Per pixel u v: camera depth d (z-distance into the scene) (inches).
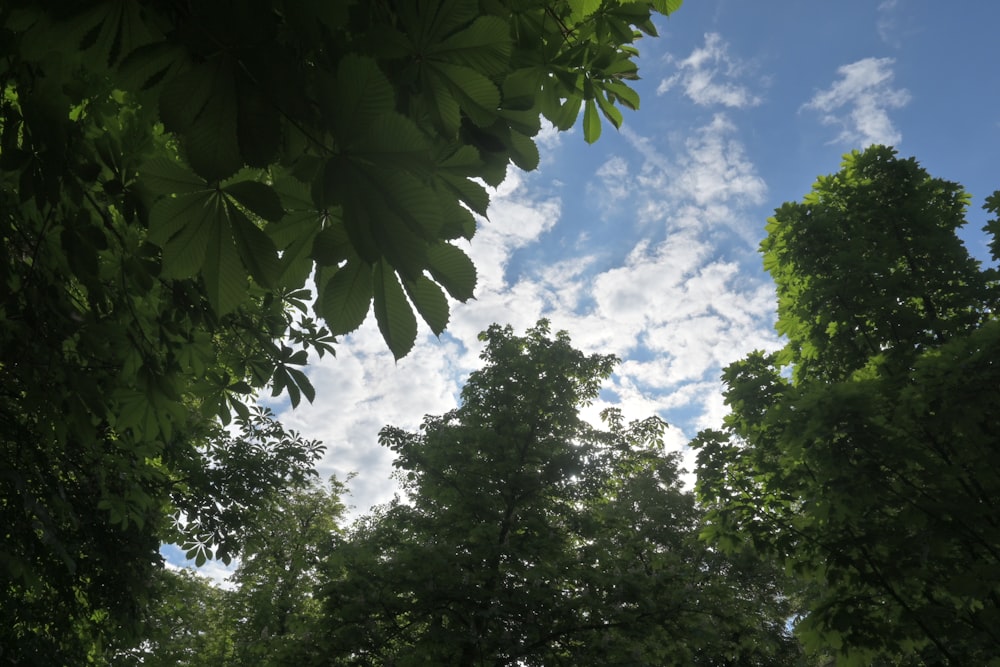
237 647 638.5
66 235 90.7
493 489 503.2
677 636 426.0
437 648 418.3
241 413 157.5
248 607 750.5
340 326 46.5
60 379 131.5
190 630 732.7
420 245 40.2
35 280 116.3
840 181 439.8
